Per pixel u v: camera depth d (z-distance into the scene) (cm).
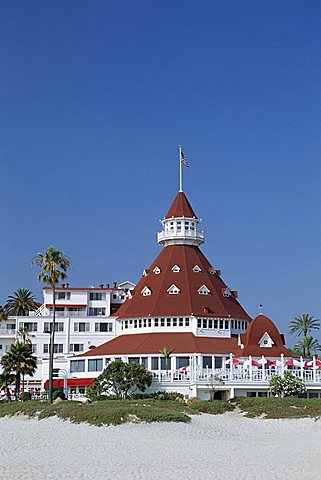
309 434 6194
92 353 10862
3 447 5112
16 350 10075
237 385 8806
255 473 3984
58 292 13375
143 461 4453
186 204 12731
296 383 8556
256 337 10094
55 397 9400
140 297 11781
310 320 15150
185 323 11150
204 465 4294
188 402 8400
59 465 4256
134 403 7556
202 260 12400
